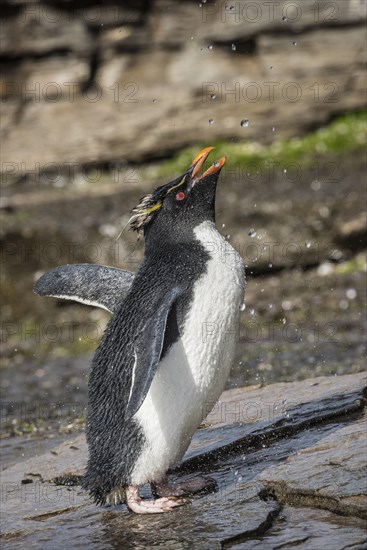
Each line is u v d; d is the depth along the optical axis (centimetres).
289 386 1047
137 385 697
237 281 764
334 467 778
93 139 2397
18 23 2416
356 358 1332
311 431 886
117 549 709
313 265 1870
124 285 841
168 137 2391
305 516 734
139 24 2409
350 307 1645
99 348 773
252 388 1073
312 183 2061
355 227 1875
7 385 1552
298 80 2358
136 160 2400
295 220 1916
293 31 2341
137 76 2417
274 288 1795
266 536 707
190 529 723
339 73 2344
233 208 1961
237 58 2388
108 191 2222
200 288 749
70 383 1513
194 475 841
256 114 2370
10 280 1977
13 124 2433
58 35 2414
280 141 2356
